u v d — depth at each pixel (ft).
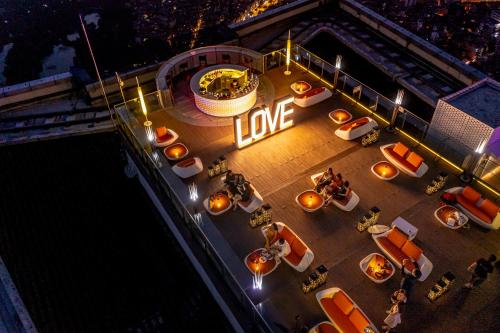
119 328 60.85
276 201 65.00
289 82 90.38
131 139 75.97
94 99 98.89
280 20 126.21
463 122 65.92
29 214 75.05
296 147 74.54
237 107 80.43
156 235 71.92
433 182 64.13
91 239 71.46
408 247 55.21
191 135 77.77
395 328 48.91
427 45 108.37
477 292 52.08
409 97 103.30
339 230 60.34
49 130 91.25
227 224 61.57
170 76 88.89
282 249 55.01
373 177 68.28
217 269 55.26
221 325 60.29
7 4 304.09
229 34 115.14
